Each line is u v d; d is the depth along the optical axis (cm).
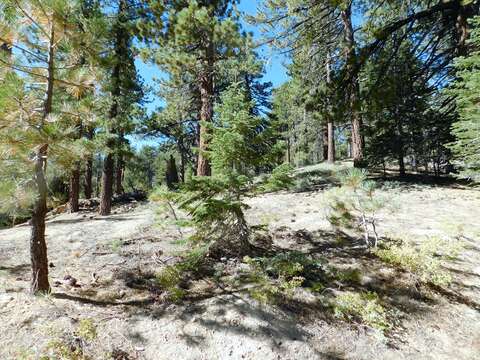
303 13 1255
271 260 516
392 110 1356
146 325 399
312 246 639
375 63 1252
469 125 754
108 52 484
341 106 1237
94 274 508
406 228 714
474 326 451
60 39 437
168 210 612
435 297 500
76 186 1368
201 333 392
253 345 381
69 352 339
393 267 559
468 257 599
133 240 665
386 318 447
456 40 1230
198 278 506
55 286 468
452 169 1311
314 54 1419
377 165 1469
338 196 655
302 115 2530
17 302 413
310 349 387
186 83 1375
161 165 4419
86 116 458
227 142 531
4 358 330
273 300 453
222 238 576
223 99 566
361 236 682
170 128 1834
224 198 553
